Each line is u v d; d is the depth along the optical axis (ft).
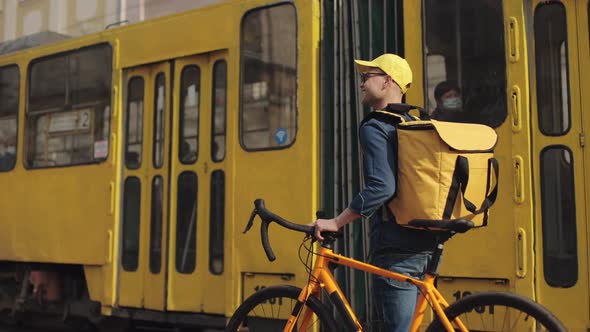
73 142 23.24
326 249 11.78
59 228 23.31
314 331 11.98
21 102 24.95
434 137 10.25
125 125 22.00
